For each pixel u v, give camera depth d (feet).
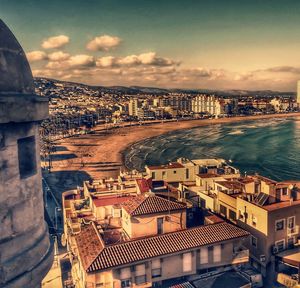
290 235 162.40
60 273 152.56
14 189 20.27
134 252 127.24
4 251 19.89
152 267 127.85
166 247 131.44
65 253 184.14
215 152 648.79
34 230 21.90
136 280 124.88
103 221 160.86
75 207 207.41
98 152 646.74
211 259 139.23
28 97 20.40
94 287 119.03
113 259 122.83
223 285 131.64
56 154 617.21
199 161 333.62
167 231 148.46
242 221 171.32
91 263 119.96
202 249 137.08
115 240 145.28
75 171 485.15
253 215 163.73
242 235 143.84
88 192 214.90
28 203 21.33
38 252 21.83
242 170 497.87
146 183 212.23
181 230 143.74
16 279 20.11
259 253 159.63
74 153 630.74
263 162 550.36
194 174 303.89
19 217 20.68
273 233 157.38
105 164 540.52
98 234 140.77
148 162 562.25
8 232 20.07
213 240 138.51
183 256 133.18
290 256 156.56
